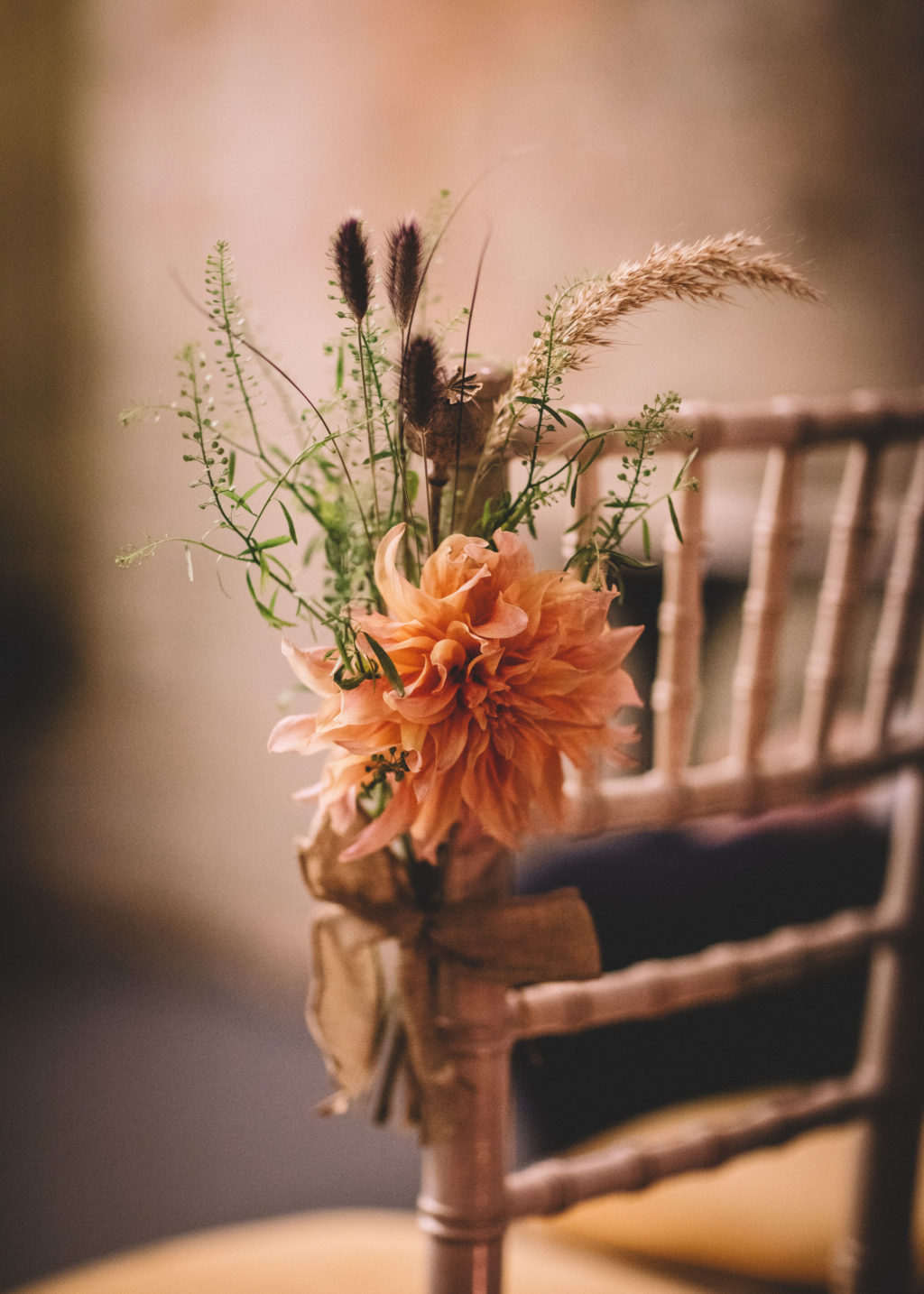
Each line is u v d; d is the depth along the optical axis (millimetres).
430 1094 862
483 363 863
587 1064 1284
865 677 1887
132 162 2406
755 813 1044
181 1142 1883
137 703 2582
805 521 1933
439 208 805
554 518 2037
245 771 2424
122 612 2574
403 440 802
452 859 866
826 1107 1113
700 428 966
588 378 2076
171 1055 2156
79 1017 2293
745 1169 1233
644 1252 1172
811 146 1847
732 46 1872
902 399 1046
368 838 787
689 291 772
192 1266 1061
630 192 1963
